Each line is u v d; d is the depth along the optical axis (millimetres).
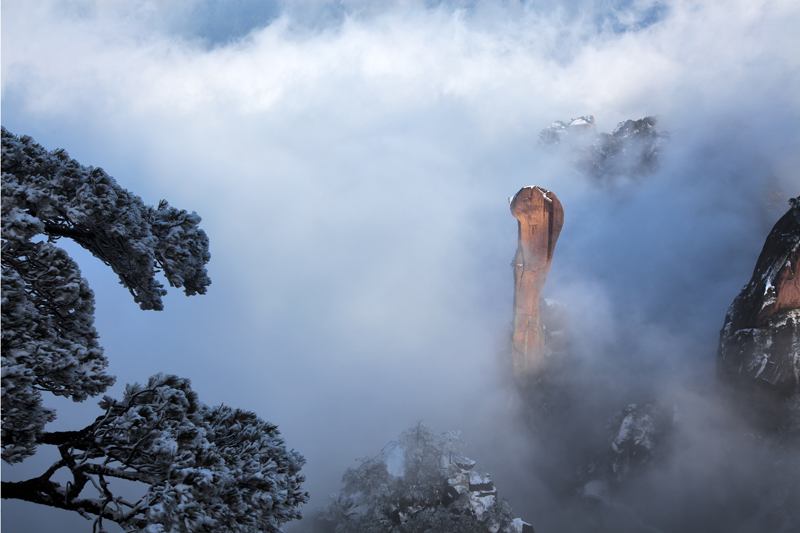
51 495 7414
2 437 6844
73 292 8367
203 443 7539
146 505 6840
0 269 7969
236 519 6902
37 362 7449
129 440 7578
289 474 8805
